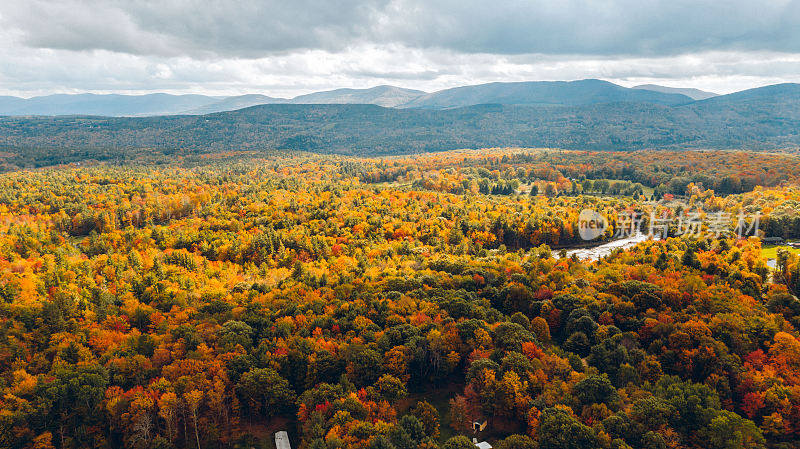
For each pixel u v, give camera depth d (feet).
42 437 309.63
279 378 348.79
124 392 346.13
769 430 295.07
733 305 418.51
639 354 361.71
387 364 361.92
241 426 341.82
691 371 345.51
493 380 329.31
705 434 282.15
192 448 322.14
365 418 309.83
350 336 397.39
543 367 347.56
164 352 385.29
